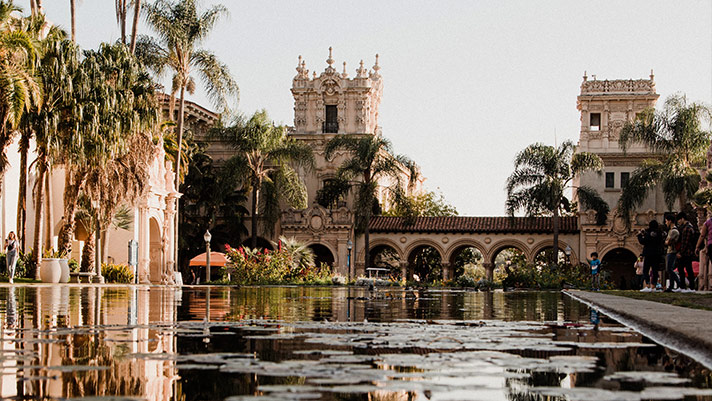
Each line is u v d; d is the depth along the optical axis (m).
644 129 54.16
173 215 46.16
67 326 7.55
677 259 20.44
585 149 63.25
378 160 58.41
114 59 33.47
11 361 4.64
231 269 49.50
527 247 60.56
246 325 7.86
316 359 4.79
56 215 42.50
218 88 45.62
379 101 73.12
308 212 62.12
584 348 5.61
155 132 40.84
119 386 3.67
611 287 49.53
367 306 13.91
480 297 21.91
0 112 26.77
